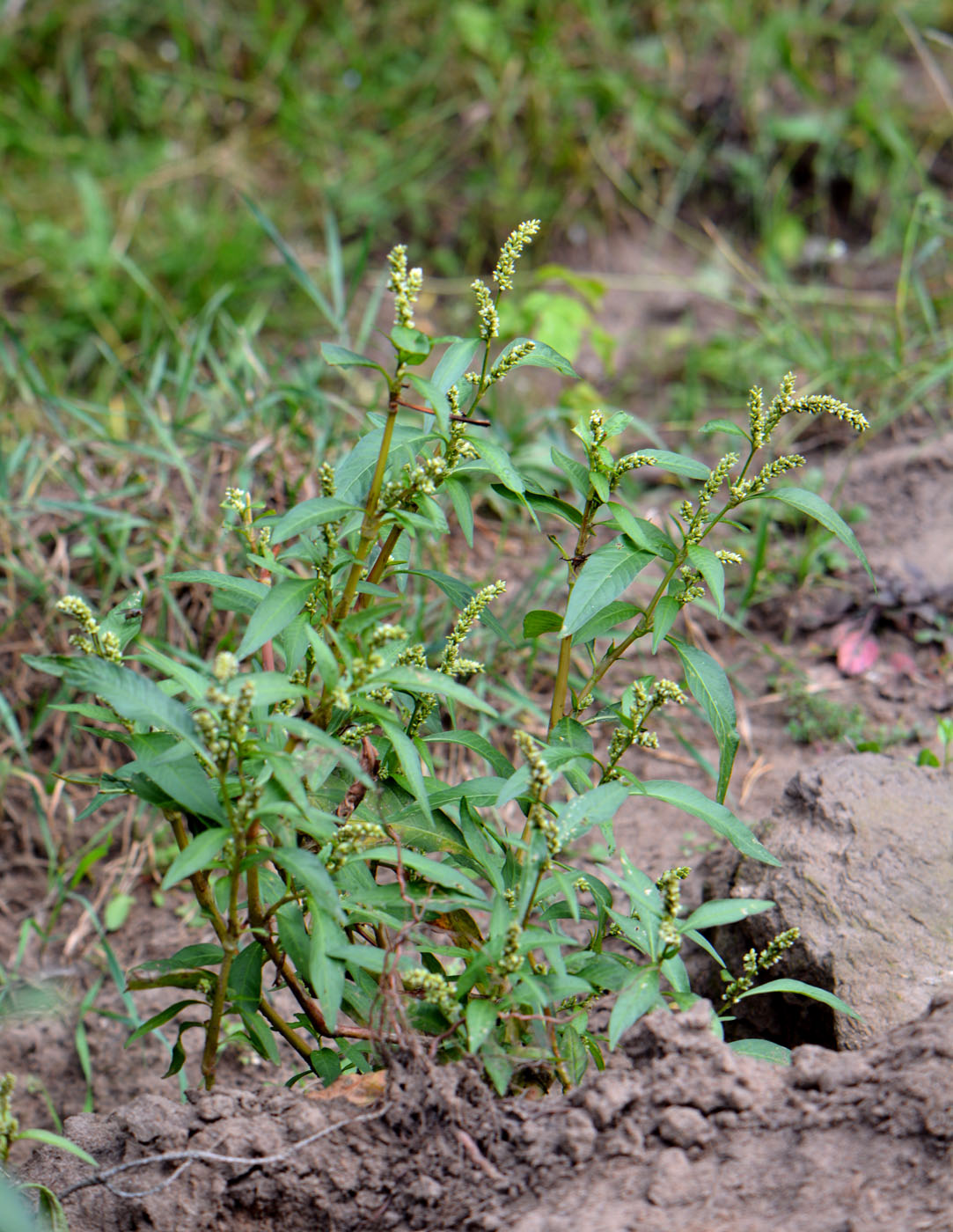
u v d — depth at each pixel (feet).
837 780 8.96
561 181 20.18
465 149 20.75
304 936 6.37
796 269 19.10
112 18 22.91
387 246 20.11
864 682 12.23
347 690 6.04
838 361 15.26
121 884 11.53
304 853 5.91
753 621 13.03
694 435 15.33
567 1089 6.55
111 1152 6.61
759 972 8.41
